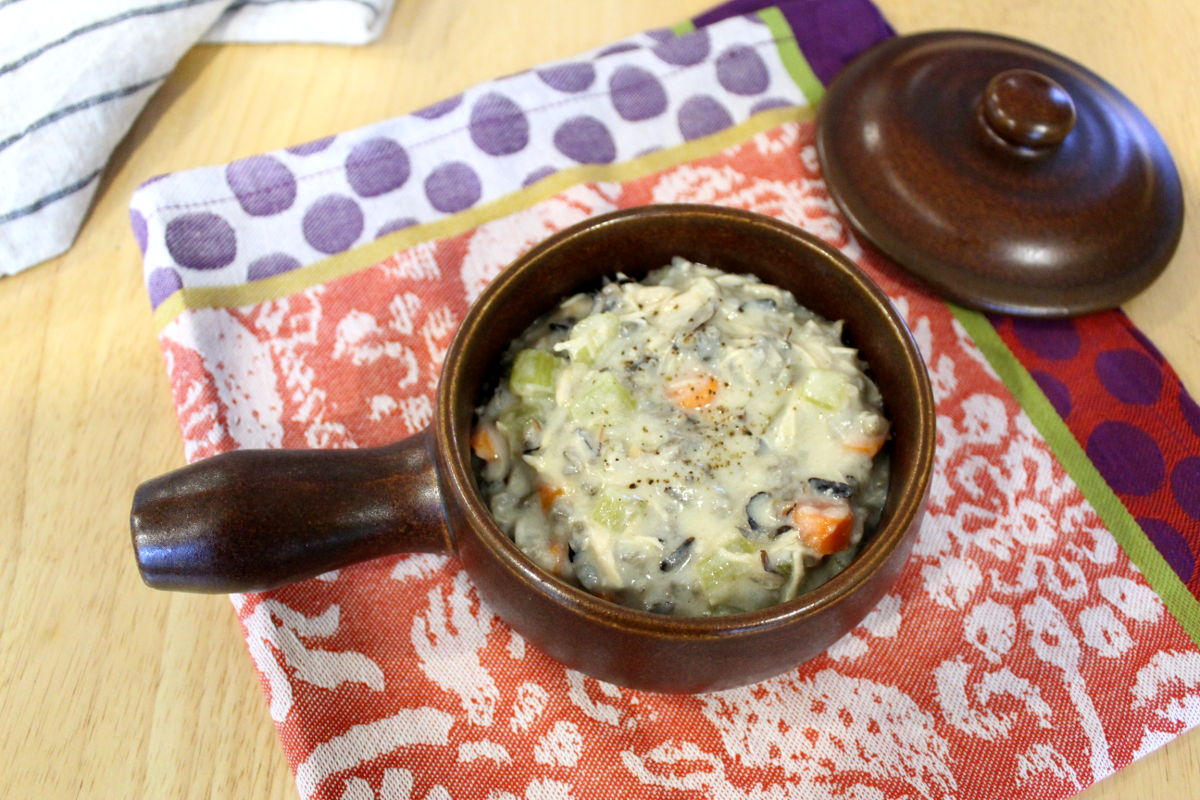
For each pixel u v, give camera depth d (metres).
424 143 0.50
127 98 0.50
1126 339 0.47
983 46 0.50
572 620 0.35
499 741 0.40
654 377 0.39
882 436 0.39
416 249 0.48
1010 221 0.46
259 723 0.41
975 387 0.46
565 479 0.38
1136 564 0.43
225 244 0.47
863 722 0.41
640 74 0.52
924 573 0.43
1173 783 0.40
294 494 0.36
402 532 0.37
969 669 0.41
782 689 0.41
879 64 0.50
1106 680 0.41
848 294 0.40
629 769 0.40
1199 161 0.51
